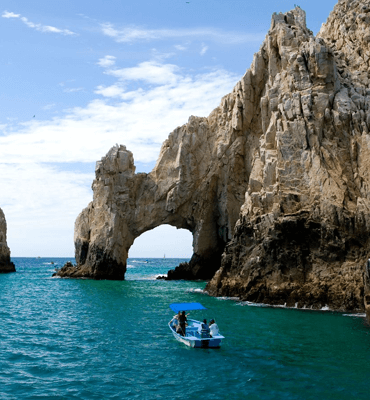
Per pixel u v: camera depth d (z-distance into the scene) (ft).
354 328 110.83
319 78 176.04
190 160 260.21
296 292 148.36
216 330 94.07
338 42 205.98
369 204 149.07
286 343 94.99
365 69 188.24
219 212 255.50
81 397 63.46
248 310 138.72
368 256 142.61
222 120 258.78
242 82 233.55
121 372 75.00
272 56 208.03
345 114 169.37
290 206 161.99
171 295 184.44
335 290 143.23
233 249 179.32
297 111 172.65
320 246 151.74
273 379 71.67
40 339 98.73
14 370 75.31
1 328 111.45
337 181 159.12
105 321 121.80
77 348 90.58
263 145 192.44
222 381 70.69
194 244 272.10
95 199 279.28
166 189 265.95
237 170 243.81
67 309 145.38
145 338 100.12
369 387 68.08
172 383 69.77
